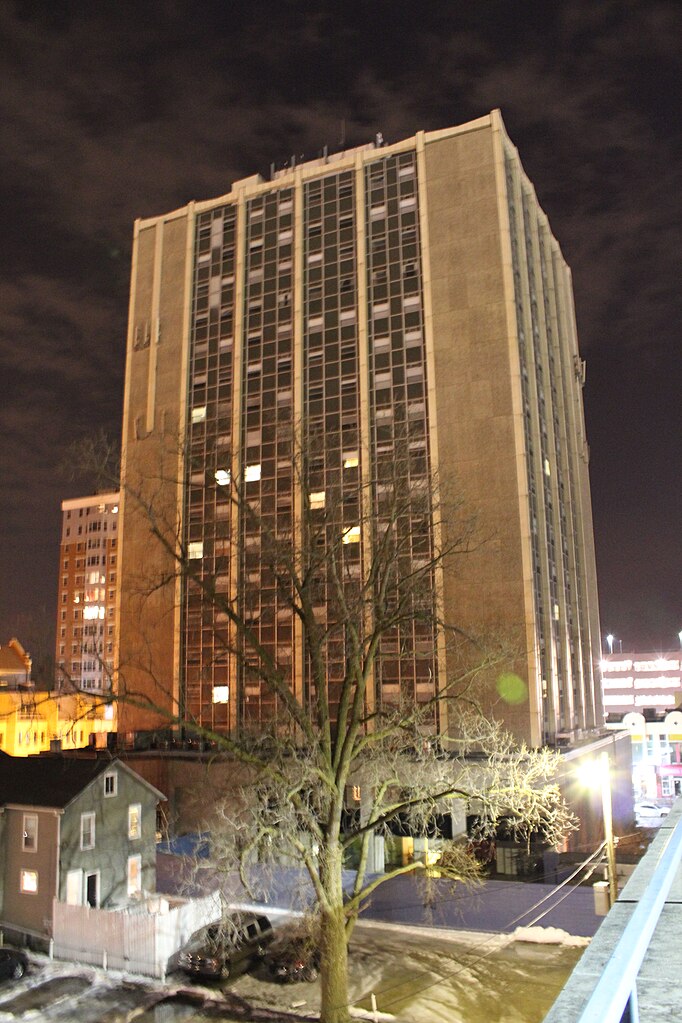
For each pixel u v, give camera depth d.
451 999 23.28
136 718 60.34
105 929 27.92
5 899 30.81
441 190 60.44
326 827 21.36
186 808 46.41
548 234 74.62
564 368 74.69
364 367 59.69
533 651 48.53
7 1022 22.95
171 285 69.44
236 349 64.88
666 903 4.04
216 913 29.09
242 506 24.11
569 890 28.16
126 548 63.91
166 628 60.31
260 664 56.38
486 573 51.72
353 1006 23.14
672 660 110.94
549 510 60.56
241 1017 23.00
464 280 58.03
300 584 22.73
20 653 104.81
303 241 65.12
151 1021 22.89
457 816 31.70
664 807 71.38
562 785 45.84
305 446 26.08
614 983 2.16
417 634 51.12
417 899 30.20
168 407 66.12
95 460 21.81
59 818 30.11
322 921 20.91
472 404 55.47
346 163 64.75
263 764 21.66
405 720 22.88
